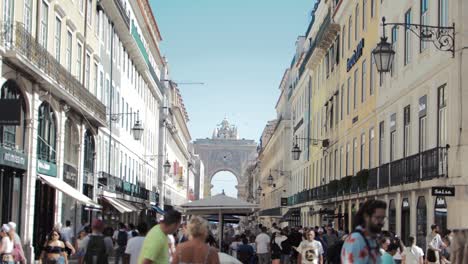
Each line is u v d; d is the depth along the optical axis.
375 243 6.02
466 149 17.11
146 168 55.72
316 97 47.00
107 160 36.34
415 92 21.52
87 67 31.50
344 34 36.16
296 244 22.59
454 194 17.20
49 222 25.89
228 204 22.47
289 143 66.88
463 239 8.78
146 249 7.96
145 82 55.09
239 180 147.50
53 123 25.62
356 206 29.72
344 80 35.47
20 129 21.97
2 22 19.20
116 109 40.19
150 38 56.28
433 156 18.58
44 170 24.03
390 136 24.84
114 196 37.31
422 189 20.08
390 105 24.92
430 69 19.83
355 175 29.45
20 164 21.36
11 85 20.72
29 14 22.06
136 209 40.56
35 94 22.48
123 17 39.03
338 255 10.90
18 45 19.73
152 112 60.81
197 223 7.33
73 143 29.03
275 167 77.81
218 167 148.25
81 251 12.37
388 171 23.52
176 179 87.06
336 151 37.56
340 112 36.62
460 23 17.36
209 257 7.27
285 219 57.75
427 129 20.19
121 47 42.12
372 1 28.83
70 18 27.75
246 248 20.59
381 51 16.20
